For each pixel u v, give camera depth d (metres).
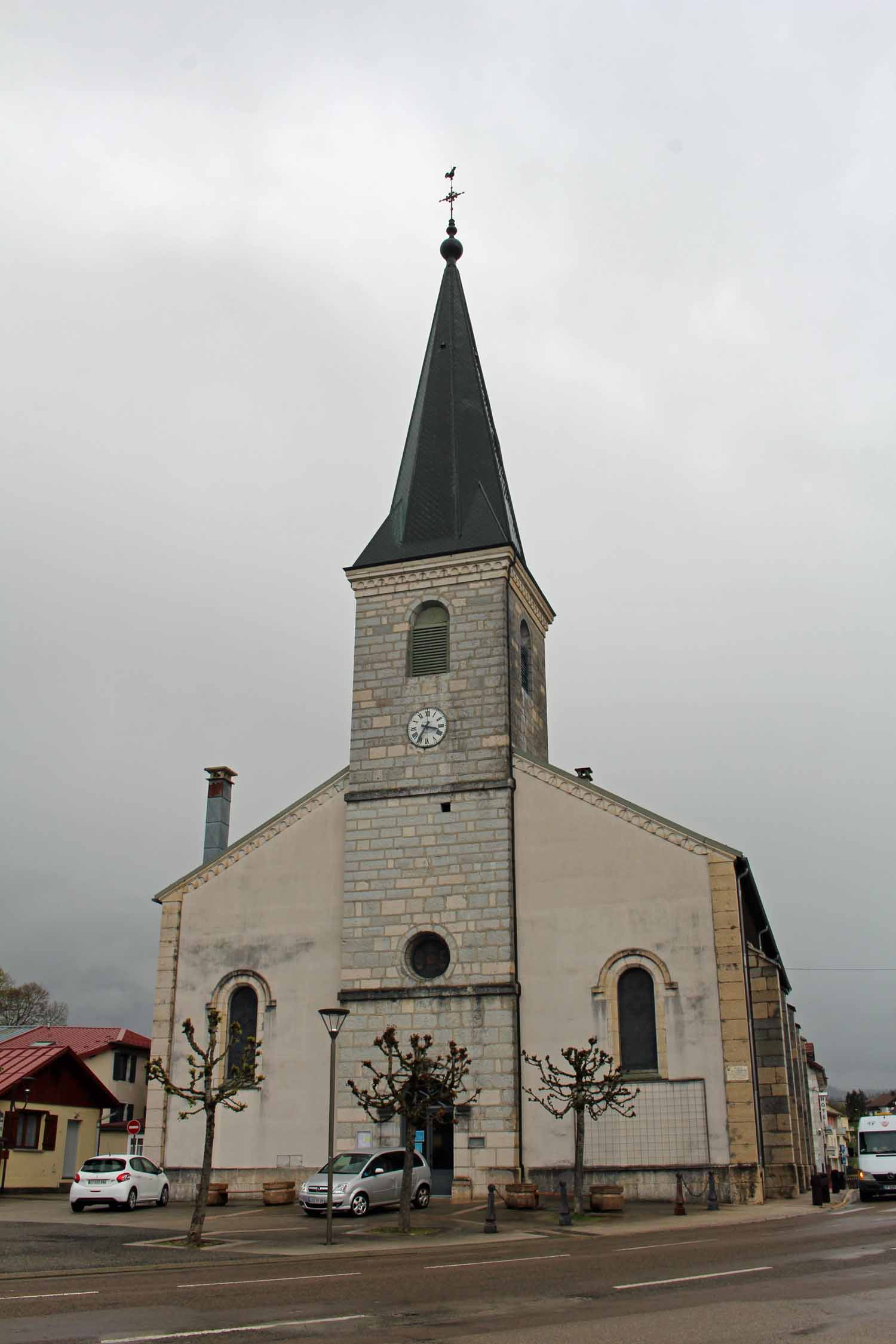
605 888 32.28
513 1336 10.61
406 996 32.69
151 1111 34.47
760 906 36.66
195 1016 34.97
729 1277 14.79
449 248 44.56
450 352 41.66
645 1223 24.78
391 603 37.19
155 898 36.50
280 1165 32.69
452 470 38.78
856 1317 11.27
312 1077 33.19
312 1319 11.96
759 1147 29.77
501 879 33.06
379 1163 28.67
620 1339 10.31
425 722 35.44
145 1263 18.61
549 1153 30.66
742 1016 30.12
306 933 34.72
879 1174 32.12
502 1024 31.69
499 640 35.66
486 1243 21.47
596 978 31.67
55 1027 55.19
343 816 35.72
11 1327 11.55
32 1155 39.72
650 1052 30.81
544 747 38.97
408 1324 11.59
